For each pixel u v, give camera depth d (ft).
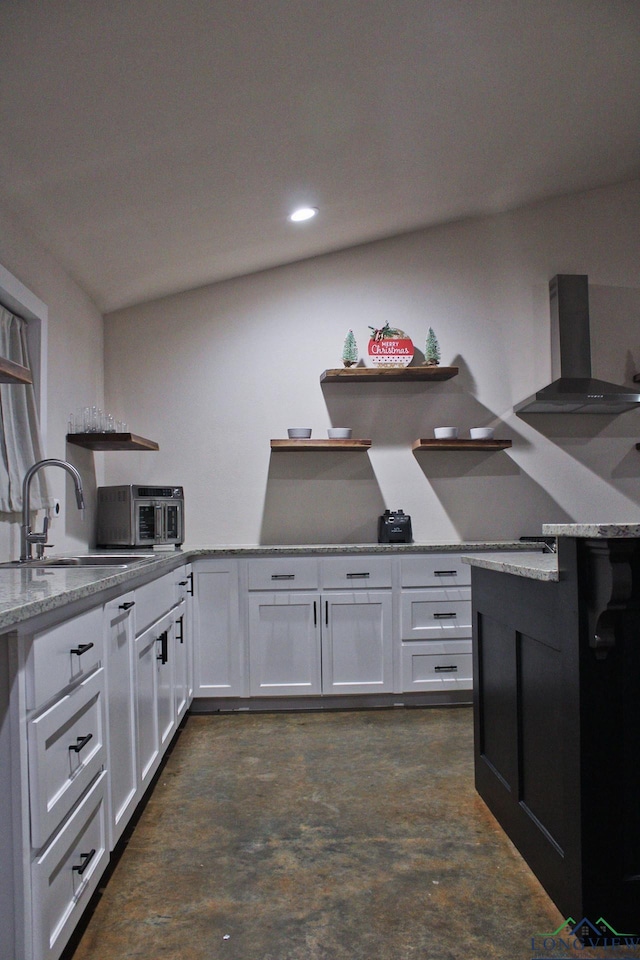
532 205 14.85
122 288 12.88
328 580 12.14
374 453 14.40
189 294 14.29
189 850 7.02
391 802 8.14
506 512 14.55
